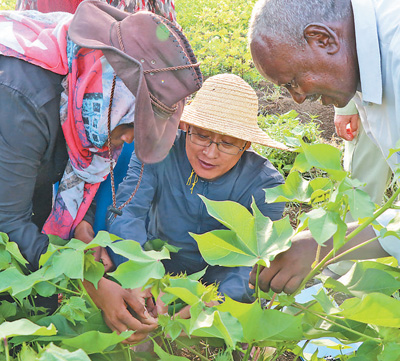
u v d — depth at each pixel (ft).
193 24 25.58
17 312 5.41
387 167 9.62
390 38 5.69
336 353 7.86
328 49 5.74
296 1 5.69
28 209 5.65
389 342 4.47
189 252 8.09
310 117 17.26
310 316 5.02
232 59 19.66
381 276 4.61
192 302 4.35
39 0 8.24
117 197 7.42
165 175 7.59
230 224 4.53
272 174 7.64
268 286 5.33
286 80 5.99
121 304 5.60
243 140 7.13
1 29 5.28
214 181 7.59
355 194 4.15
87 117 5.39
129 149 8.00
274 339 4.58
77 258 4.65
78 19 5.00
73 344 4.25
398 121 5.74
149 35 4.97
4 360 4.03
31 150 5.18
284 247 4.47
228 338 3.98
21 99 4.98
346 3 5.81
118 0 8.13
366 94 5.90
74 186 6.35
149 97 4.89
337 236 4.23
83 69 5.26
